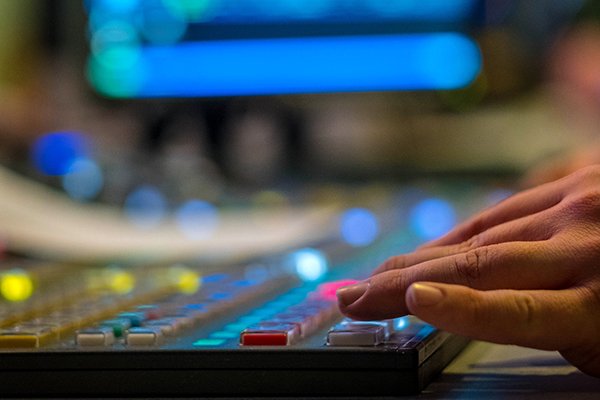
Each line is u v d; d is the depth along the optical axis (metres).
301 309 0.64
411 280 0.55
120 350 0.52
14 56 2.45
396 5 2.10
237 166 2.25
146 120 2.25
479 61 2.11
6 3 2.49
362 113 2.31
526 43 2.32
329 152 2.30
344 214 1.57
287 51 2.12
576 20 2.35
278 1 2.11
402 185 2.14
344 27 2.11
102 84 2.20
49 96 2.27
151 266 1.06
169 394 0.51
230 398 0.51
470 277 0.54
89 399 0.52
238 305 0.71
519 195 0.67
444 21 2.10
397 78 2.12
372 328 0.53
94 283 0.88
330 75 2.13
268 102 2.20
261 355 0.51
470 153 2.28
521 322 0.50
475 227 0.66
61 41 2.26
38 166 2.04
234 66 2.14
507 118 2.29
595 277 0.53
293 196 1.97
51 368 0.52
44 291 0.83
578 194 0.59
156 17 2.16
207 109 2.24
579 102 2.31
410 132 2.31
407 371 0.50
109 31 2.18
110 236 1.36
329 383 0.51
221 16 2.13
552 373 0.57
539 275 0.53
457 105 2.26
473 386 0.53
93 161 1.89
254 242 1.27
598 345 0.52
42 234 1.23
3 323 0.63
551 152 2.19
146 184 1.93
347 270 0.93
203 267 1.03
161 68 2.17
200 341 0.55
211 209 1.80
